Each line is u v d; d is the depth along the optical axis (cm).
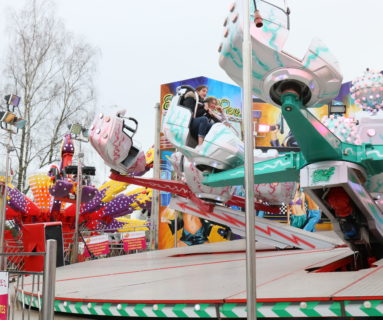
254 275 331
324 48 553
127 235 1800
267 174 747
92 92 2617
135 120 1098
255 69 567
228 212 1252
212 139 884
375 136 657
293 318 434
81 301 566
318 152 629
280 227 1177
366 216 702
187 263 995
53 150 2570
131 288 624
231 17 574
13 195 1830
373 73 711
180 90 941
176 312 484
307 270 706
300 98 578
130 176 1181
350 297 409
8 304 460
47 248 420
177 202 1288
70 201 1748
